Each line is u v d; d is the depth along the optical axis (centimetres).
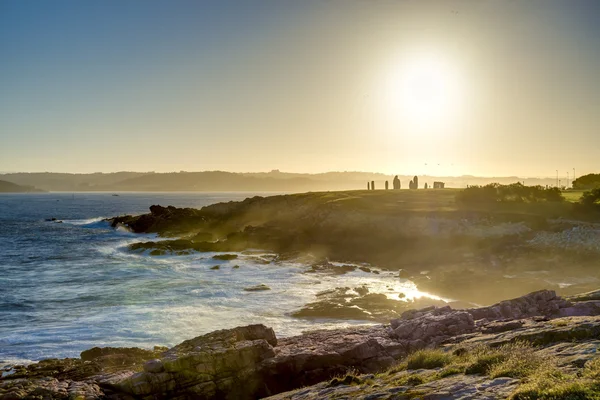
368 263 5281
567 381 1017
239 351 1898
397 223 6241
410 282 4341
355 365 1945
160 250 6109
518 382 1109
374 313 3222
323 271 4850
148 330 2869
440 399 1099
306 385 1875
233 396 1836
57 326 2945
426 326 2089
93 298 3675
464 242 5528
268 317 3167
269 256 5781
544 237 5272
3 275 4638
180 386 1789
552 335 1548
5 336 2742
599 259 4525
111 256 5981
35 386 1722
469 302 3581
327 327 2942
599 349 1280
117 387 1758
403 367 1566
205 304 3500
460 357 1488
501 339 1641
